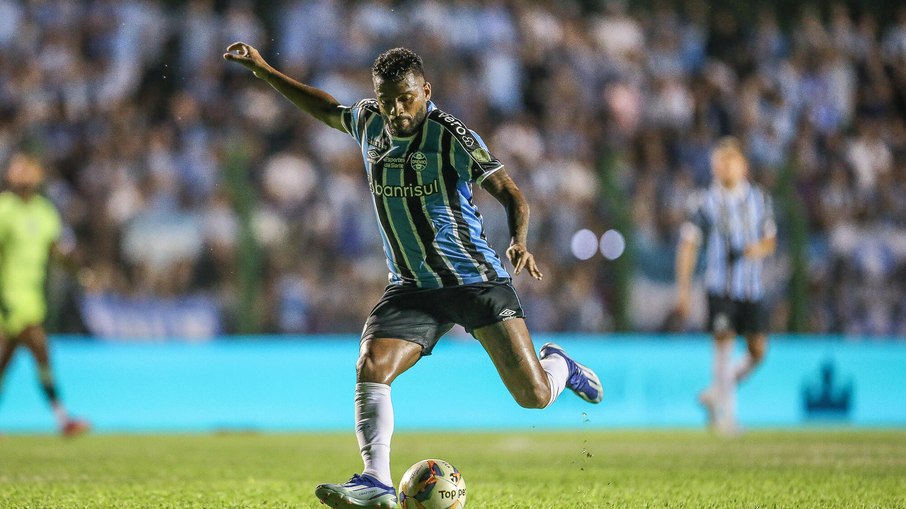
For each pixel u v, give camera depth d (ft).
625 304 153.58
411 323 49.90
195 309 150.92
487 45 188.44
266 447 104.37
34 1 170.71
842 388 159.94
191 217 155.12
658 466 81.71
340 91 177.99
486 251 50.90
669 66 201.05
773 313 162.40
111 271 150.00
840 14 218.18
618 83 194.80
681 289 121.80
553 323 162.91
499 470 78.84
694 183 189.06
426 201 49.29
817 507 55.67
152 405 135.74
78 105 165.27
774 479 71.10
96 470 77.71
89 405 132.98
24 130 160.35
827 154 201.98
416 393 146.51
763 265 160.76
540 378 50.37
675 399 153.58
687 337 163.84
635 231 154.51
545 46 193.57
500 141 177.06
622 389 150.82
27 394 131.34
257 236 143.13
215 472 77.05
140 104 170.71
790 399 156.56
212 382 138.51
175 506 55.31
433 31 184.75
